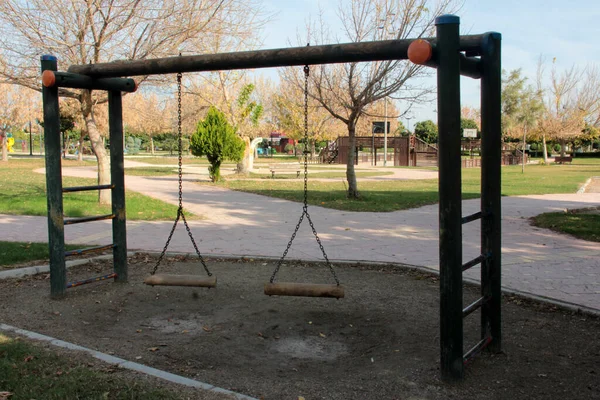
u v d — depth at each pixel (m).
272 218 13.17
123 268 7.18
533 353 4.68
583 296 6.26
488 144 4.48
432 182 26.36
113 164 7.03
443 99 3.85
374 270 7.89
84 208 13.57
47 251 8.59
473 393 3.90
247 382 4.10
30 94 41.09
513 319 5.61
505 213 14.12
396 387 4.00
